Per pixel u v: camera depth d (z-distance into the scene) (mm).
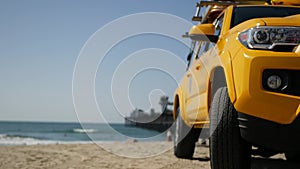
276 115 3125
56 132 65312
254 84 3146
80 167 5688
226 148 3434
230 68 3424
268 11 4715
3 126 112500
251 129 3232
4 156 7094
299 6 4938
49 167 5711
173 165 5734
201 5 5559
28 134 56750
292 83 3137
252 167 4438
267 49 3240
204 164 5805
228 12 4738
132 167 5613
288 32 3246
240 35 3521
